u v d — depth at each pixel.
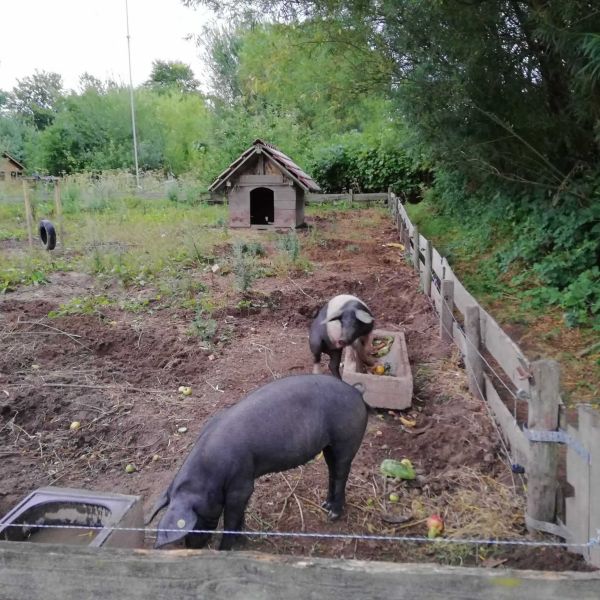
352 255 7.90
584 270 5.84
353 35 8.25
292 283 6.35
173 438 3.36
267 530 2.59
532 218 6.79
